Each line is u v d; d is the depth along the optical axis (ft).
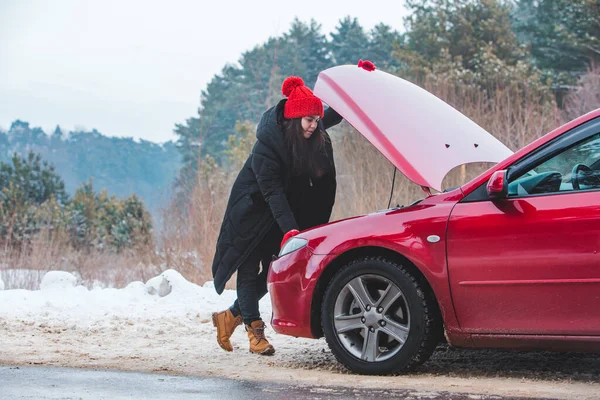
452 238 17.08
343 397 15.55
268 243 21.26
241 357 21.29
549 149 16.83
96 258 60.39
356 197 48.39
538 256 16.21
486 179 17.28
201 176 50.96
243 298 21.29
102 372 18.76
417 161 18.31
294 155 20.06
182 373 18.81
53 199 99.66
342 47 209.67
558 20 117.80
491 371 18.34
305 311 19.02
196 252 46.88
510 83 75.66
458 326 17.07
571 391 15.75
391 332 17.88
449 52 111.55
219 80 188.03
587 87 73.31
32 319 29.12
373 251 18.28
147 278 48.29
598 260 15.67
